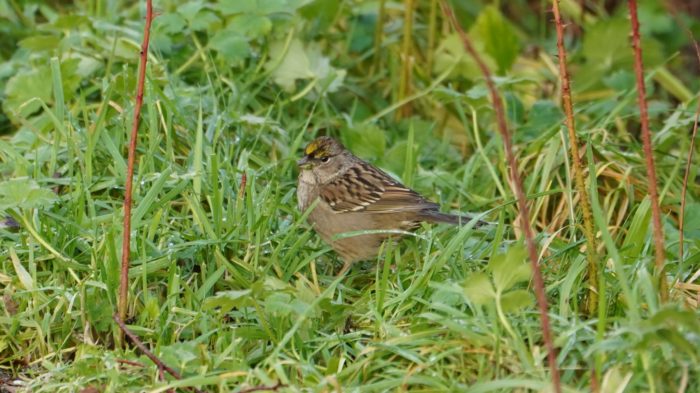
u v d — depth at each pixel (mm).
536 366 7945
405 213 10336
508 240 10500
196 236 9938
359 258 10430
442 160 12906
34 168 10531
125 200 8625
